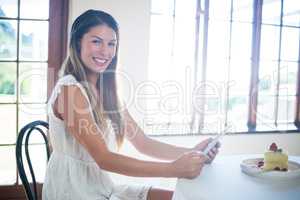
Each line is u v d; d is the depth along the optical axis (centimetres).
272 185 112
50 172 134
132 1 239
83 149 132
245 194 103
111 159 120
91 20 136
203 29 269
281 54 297
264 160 129
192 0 265
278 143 286
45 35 235
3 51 230
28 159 141
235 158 148
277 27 293
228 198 99
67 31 235
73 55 136
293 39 299
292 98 303
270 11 289
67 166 132
